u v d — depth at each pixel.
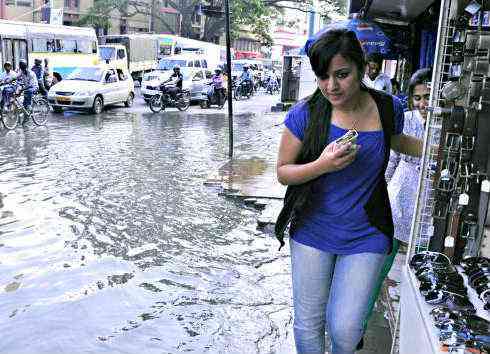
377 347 3.64
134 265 5.23
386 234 2.51
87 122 16.81
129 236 6.08
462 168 2.87
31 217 6.63
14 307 4.30
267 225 6.45
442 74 2.89
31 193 7.79
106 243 5.83
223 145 13.08
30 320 4.10
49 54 24.73
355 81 2.32
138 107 22.75
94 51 27.20
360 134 2.44
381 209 2.50
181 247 5.79
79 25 42.31
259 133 15.81
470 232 2.97
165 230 6.33
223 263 5.36
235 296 4.60
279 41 54.84
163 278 4.94
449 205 2.92
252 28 53.28
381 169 2.49
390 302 4.15
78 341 3.82
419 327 2.43
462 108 2.82
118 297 4.52
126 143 12.77
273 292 4.70
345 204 2.46
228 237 6.16
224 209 7.29
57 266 5.15
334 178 2.46
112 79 20.83
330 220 2.49
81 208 7.11
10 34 22.75
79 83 19.47
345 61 2.28
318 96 2.51
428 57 9.98
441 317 2.33
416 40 11.15
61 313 4.22
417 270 2.77
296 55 22.81
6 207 7.04
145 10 50.72
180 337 3.91
